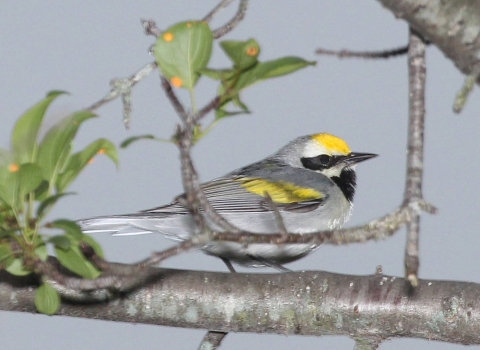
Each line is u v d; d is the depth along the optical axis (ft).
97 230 47.09
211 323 35.50
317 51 34.58
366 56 34.19
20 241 28.63
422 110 26.58
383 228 24.34
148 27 30.22
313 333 35.06
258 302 35.17
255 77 25.27
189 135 24.57
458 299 33.40
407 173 25.62
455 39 24.85
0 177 27.66
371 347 34.58
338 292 34.81
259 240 24.86
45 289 29.63
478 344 33.14
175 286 35.63
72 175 29.60
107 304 35.50
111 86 31.76
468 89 23.75
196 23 26.00
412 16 24.90
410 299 33.96
